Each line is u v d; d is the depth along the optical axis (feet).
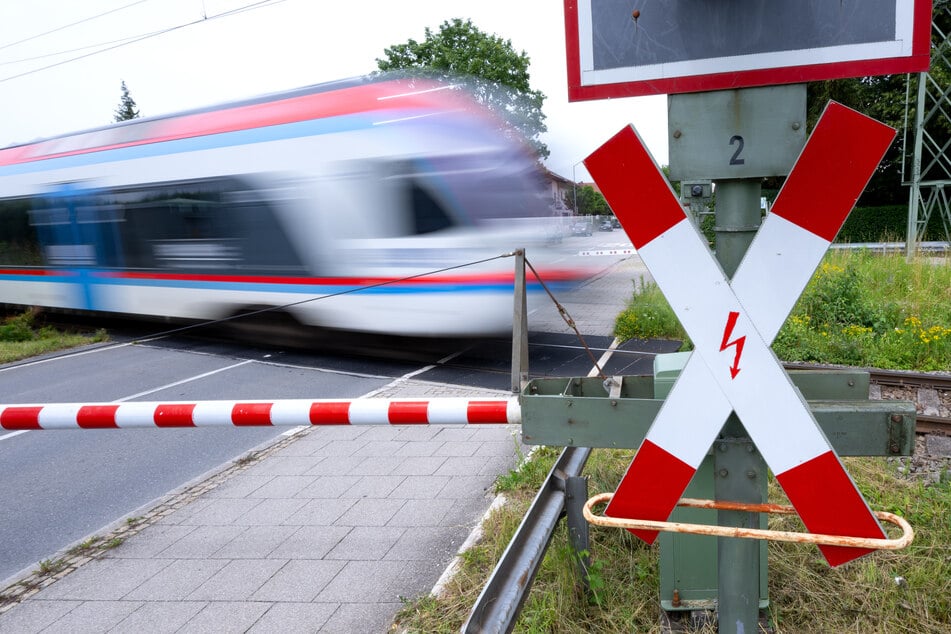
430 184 26.48
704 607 9.34
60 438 22.27
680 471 6.16
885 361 24.49
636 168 5.87
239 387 27.58
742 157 6.05
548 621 9.16
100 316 43.52
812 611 9.53
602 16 6.17
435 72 28.84
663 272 5.97
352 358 32.04
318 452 18.56
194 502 15.80
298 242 29.89
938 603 9.44
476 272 26.18
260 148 30.73
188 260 34.78
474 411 10.39
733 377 5.90
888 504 12.21
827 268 34.78
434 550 12.56
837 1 5.65
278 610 11.01
